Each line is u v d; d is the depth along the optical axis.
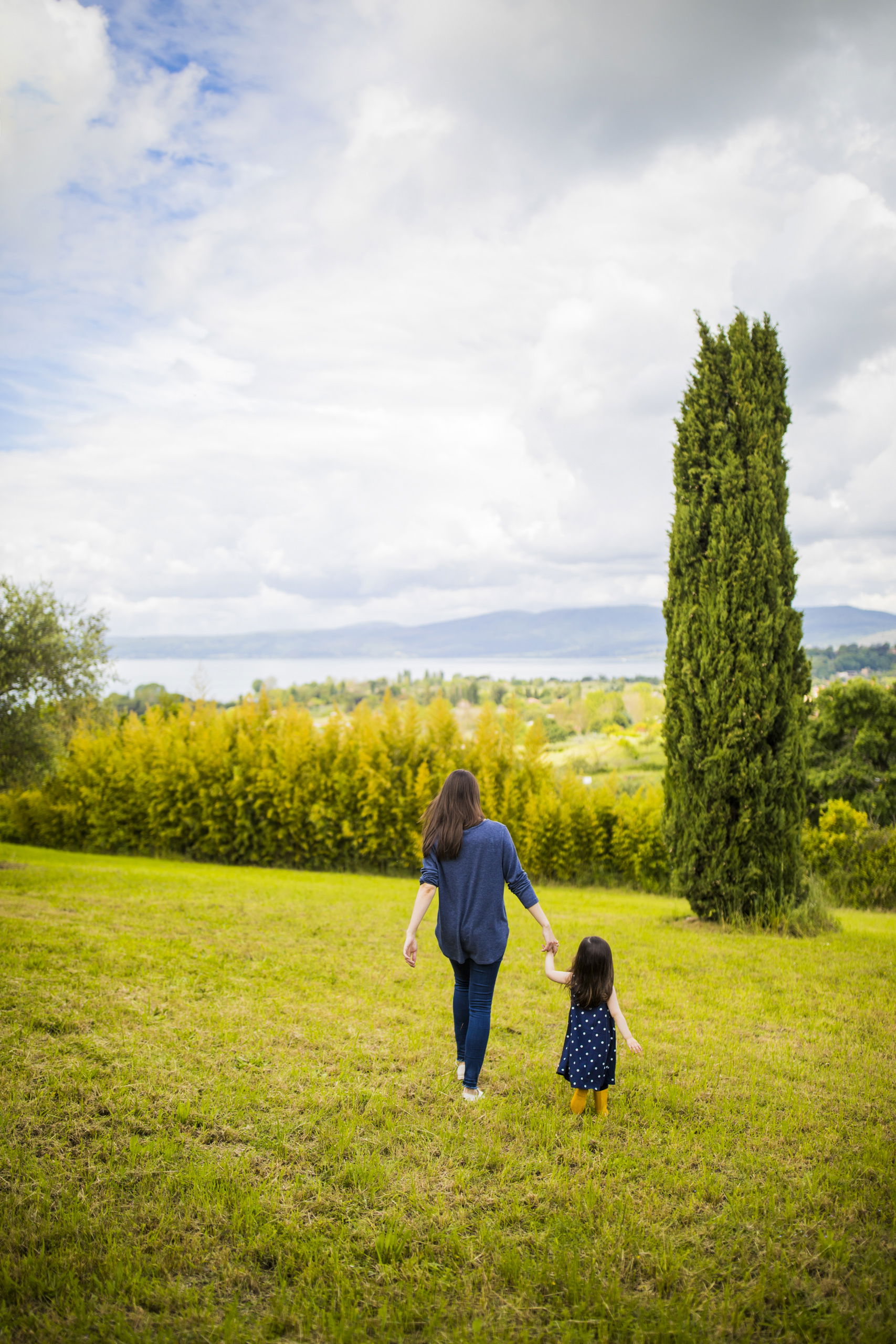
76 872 13.62
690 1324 2.53
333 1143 3.61
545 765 20.33
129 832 21.28
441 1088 4.33
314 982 6.43
